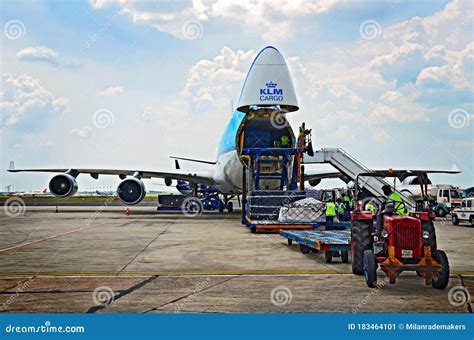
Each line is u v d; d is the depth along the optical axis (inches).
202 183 1266.0
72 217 1254.9
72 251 535.5
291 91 808.3
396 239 333.1
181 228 852.0
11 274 389.7
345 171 972.6
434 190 1679.4
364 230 387.2
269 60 807.1
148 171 1139.3
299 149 854.5
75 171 1165.7
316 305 288.2
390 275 329.1
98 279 367.2
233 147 934.4
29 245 596.1
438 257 331.9
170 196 1593.3
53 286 341.4
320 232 570.6
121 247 572.1
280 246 585.0
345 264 444.8
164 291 324.2
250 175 873.5
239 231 788.6
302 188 862.5
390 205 378.9
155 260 466.3
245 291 323.9
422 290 329.1
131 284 348.2
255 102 802.2
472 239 705.6
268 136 939.3
